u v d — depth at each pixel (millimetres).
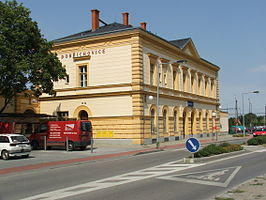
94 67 34844
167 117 38062
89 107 34750
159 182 11461
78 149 29234
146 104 33312
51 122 28844
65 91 36406
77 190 10359
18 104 34406
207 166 15562
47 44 27625
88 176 13656
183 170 14367
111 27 37969
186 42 43312
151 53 34500
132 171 14797
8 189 11109
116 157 22750
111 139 33156
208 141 41469
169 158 20641
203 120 50406
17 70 24484
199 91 49562
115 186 10891
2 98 32281
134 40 32656
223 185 10688
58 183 12000
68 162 19719
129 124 32281
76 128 27531
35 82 26812
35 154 24797
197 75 48219
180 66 42344
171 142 37125
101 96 34125
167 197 9008
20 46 25375
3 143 21531
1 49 24047
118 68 33438
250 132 83812
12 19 25562
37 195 9789
